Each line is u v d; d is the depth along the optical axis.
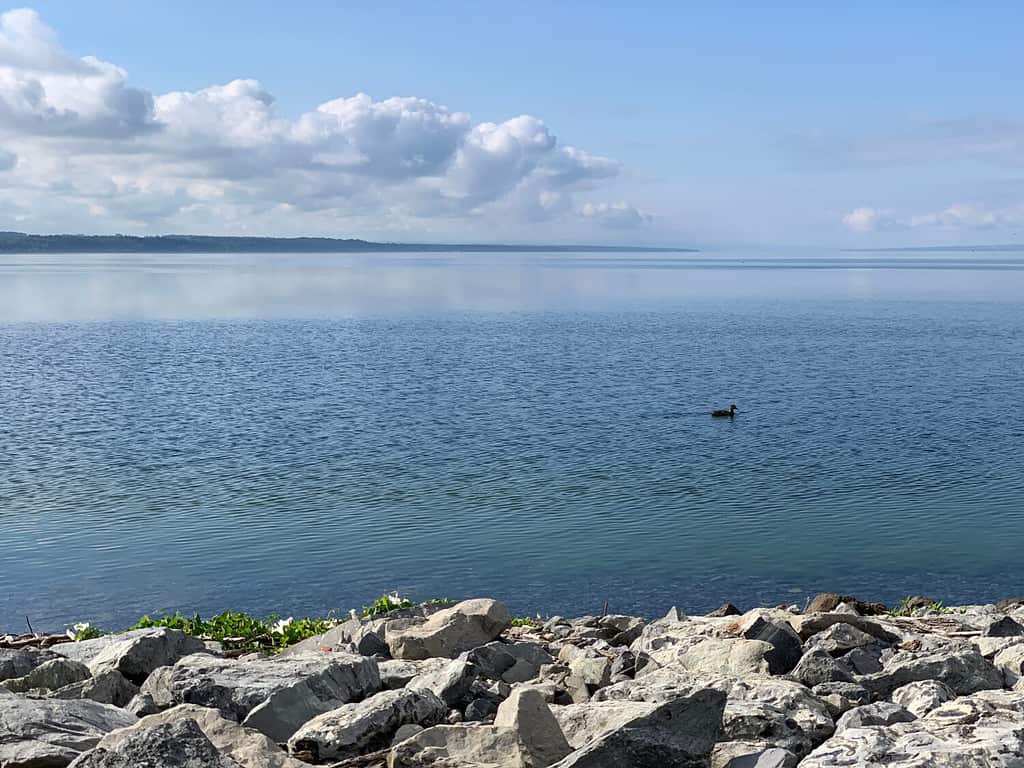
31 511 39.44
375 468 48.16
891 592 28.84
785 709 7.67
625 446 53.91
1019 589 28.94
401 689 7.77
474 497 41.44
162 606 27.52
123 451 53.72
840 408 67.31
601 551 33.00
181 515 38.59
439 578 30.19
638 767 6.03
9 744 6.34
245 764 6.38
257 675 8.07
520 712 6.75
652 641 11.08
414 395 75.44
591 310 184.25
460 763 6.46
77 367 96.50
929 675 8.69
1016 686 8.70
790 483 44.00
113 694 8.30
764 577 30.27
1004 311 175.12
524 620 15.46
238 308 192.50
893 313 171.75
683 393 75.69
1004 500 40.22
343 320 160.50
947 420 61.75
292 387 80.69
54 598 28.30
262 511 39.16
